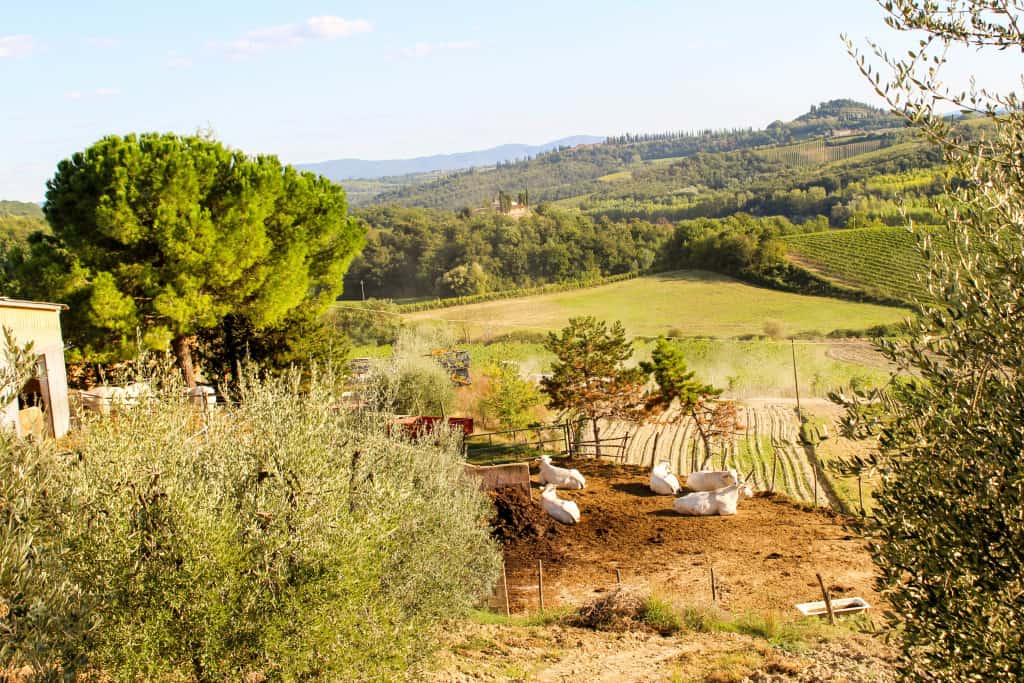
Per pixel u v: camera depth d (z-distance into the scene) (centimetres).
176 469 710
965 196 486
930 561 480
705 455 3181
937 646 491
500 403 3212
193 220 2323
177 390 868
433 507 1090
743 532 1842
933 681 492
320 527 698
